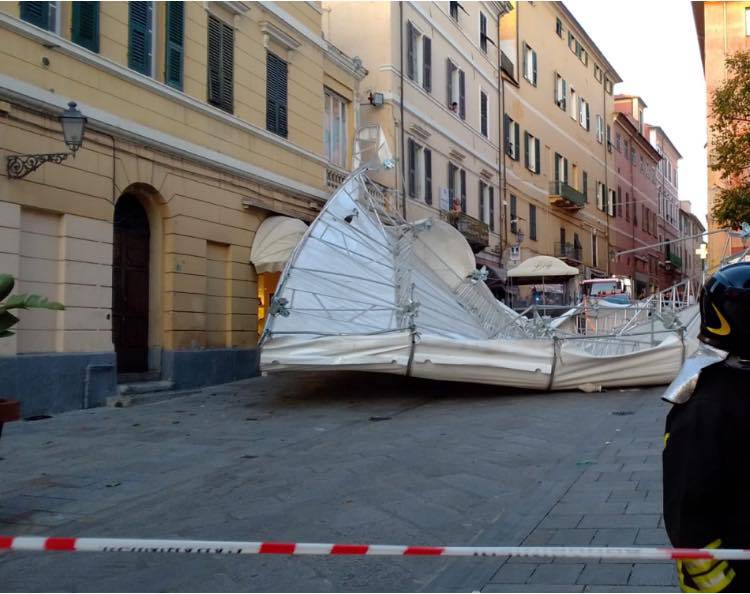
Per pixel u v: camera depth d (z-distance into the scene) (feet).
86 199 40.86
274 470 26.32
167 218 47.11
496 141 102.63
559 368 44.09
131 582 15.90
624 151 173.17
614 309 56.03
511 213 107.86
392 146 73.92
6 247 36.11
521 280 97.04
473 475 24.81
